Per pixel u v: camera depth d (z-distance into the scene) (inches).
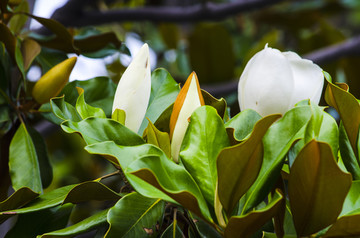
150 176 46.4
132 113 53.6
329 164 46.3
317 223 47.8
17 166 60.6
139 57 53.7
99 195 53.6
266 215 46.9
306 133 48.7
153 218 52.4
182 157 50.1
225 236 47.7
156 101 59.2
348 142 53.1
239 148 47.3
